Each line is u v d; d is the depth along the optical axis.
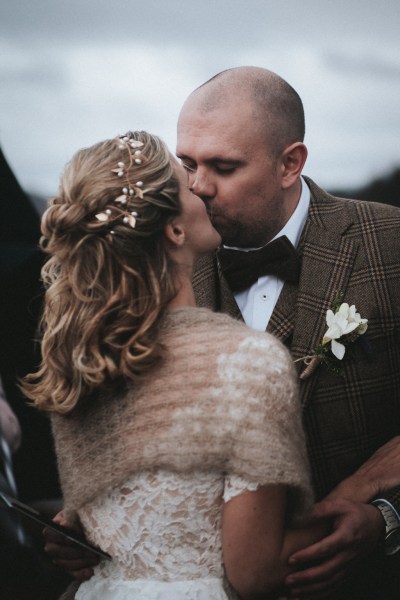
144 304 1.78
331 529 2.20
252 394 1.74
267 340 1.81
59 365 1.82
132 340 1.76
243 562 1.78
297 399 1.81
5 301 2.86
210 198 2.42
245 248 2.56
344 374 2.41
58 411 1.82
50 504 2.75
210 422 1.73
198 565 1.79
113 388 1.78
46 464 2.78
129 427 1.77
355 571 2.48
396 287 2.46
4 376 2.81
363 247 2.50
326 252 2.50
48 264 1.92
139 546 1.79
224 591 1.80
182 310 1.84
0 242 3.00
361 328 2.36
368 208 2.58
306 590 2.07
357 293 2.45
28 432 2.79
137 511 1.78
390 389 2.45
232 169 2.39
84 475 1.82
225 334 1.80
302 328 2.45
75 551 1.95
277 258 2.50
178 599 1.76
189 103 2.45
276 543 1.80
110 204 1.81
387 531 2.29
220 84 2.43
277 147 2.43
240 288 2.55
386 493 2.35
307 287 2.47
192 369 1.76
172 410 1.74
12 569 2.92
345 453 2.42
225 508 1.76
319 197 2.60
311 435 2.40
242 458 1.72
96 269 1.79
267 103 2.41
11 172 3.24
